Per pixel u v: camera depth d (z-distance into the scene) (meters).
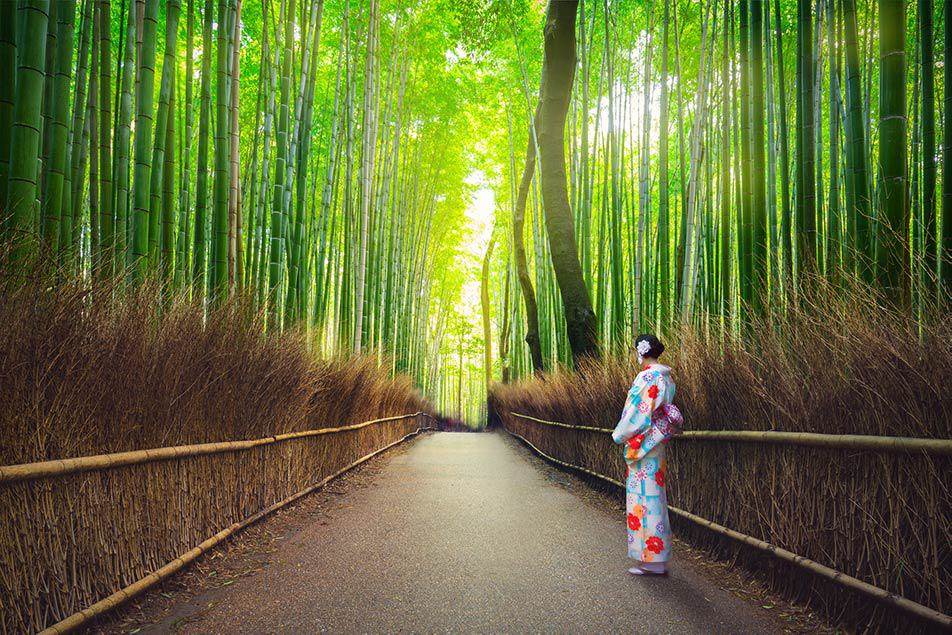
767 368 3.28
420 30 12.22
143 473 2.89
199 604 2.87
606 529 4.60
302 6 7.82
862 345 2.59
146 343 3.06
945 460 2.13
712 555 3.76
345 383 7.12
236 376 4.05
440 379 34.72
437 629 2.59
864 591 2.43
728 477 3.63
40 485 2.23
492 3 9.47
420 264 20.47
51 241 2.91
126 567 2.74
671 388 3.53
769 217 6.31
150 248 4.84
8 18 2.85
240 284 5.43
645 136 7.92
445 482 7.11
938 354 2.24
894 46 3.25
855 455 2.55
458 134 16.80
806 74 4.31
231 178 5.42
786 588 3.00
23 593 2.14
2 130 2.83
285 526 4.56
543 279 16.09
